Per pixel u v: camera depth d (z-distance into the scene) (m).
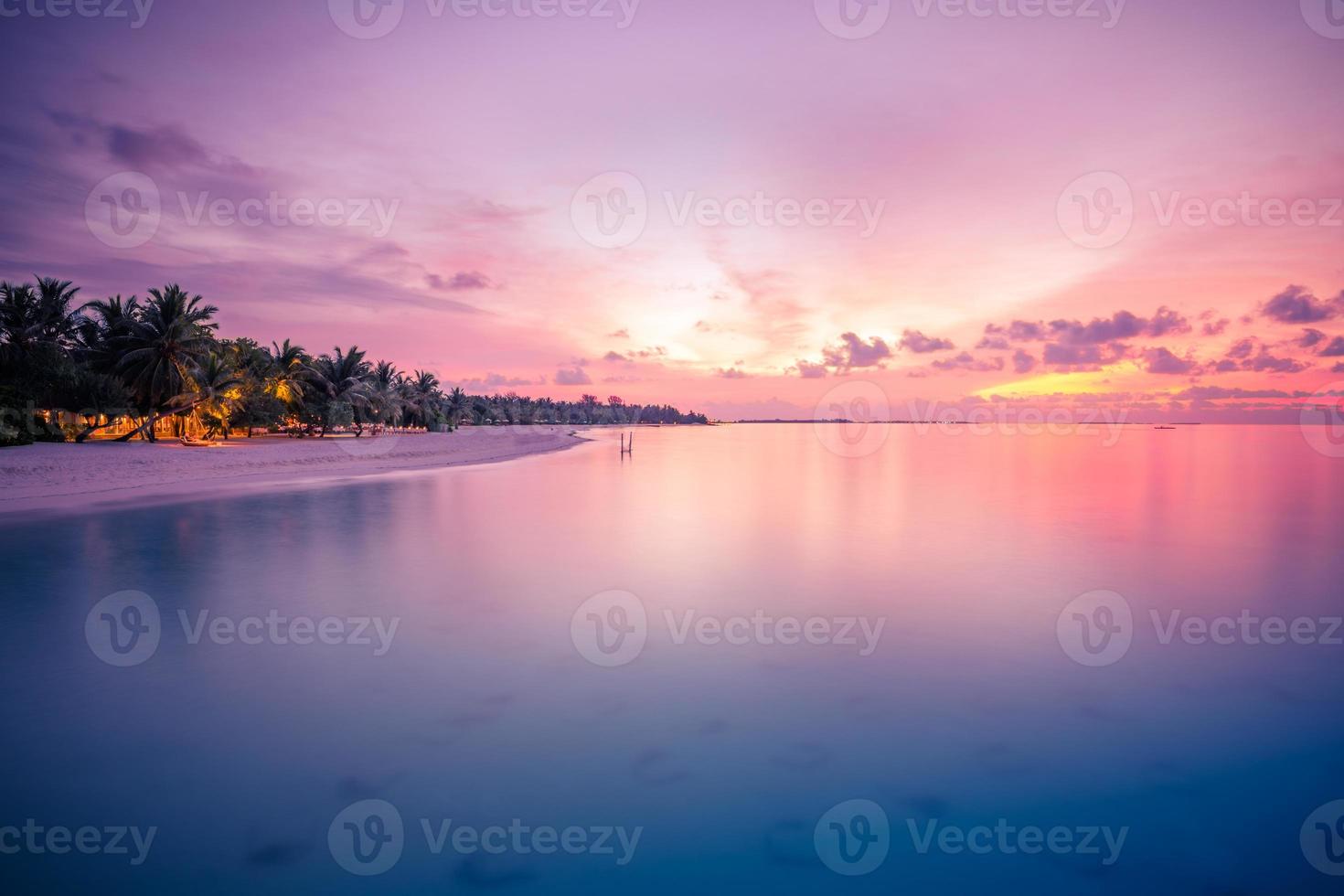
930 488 30.72
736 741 6.27
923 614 10.44
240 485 28.22
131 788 5.37
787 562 14.23
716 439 122.81
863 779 5.62
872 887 4.29
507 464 44.66
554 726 6.54
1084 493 28.86
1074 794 5.43
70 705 6.91
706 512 22.23
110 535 16.61
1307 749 6.18
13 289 40.03
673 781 5.55
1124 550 15.73
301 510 21.30
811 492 28.97
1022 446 87.81
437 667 8.05
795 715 6.83
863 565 13.97
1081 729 6.58
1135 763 5.92
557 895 4.23
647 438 123.12
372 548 15.41
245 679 7.66
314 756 5.89
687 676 7.88
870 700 7.20
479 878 4.36
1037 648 8.92
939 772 5.75
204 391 46.97
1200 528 19.28
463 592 11.55
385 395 76.00
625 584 12.17
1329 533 18.39
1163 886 4.34
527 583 12.17
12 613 10.12
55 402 39.91
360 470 36.75
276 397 59.91
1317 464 49.53
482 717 6.73
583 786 5.46
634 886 4.29
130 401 44.12
